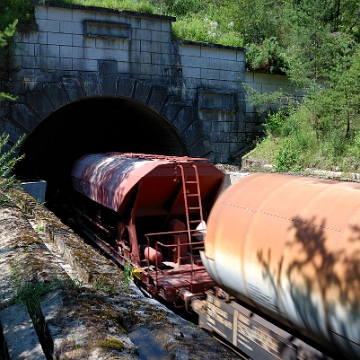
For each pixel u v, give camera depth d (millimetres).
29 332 3893
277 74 19484
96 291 4777
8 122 15211
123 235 11531
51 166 22297
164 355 3719
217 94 18516
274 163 16484
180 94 17844
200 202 10961
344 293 4055
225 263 5840
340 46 17094
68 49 15969
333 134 15531
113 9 16328
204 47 18125
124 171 11672
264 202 5566
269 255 5016
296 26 18359
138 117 19875
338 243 4293
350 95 15039
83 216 15406
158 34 17281
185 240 10695
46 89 15680
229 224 5871
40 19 15500
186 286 9000
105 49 16516
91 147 23344
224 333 6188
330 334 4328
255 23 25484
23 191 11469
